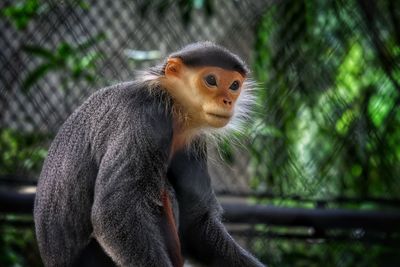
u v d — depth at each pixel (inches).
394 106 568.1
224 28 577.3
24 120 553.9
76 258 390.0
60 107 552.4
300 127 566.9
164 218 383.6
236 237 549.0
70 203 387.2
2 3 570.3
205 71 398.6
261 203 559.5
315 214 534.3
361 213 533.0
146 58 558.9
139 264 362.3
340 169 569.6
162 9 564.1
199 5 571.2
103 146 377.4
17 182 538.9
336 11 569.9
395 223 531.8
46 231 394.0
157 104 387.9
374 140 568.7
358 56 576.1
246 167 561.9
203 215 417.4
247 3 572.4
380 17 574.6
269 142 558.9
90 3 566.3
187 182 411.8
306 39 571.8
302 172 563.2
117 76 556.4
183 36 568.1
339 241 554.9
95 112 387.9
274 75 567.2
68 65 556.7
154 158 373.1
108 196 362.9
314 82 568.4
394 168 573.3
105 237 362.6
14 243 549.0
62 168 390.3
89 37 557.6
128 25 564.7
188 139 410.6
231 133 442.3
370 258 557.6
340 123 568.1
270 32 570.3
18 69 558.9
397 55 571.8
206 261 418.0
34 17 559.8
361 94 571.8
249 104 442.6
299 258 557.3
